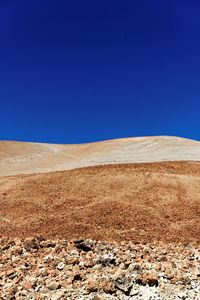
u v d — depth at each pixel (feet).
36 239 31.89
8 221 43.50
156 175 65.82
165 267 23.53
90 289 19.72
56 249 27.78
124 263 24.02
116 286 20.20
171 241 32.89
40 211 47.78
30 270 23.22
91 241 30.66
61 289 19.84
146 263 24.59
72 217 43.11
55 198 54.65
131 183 60.75
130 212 44.73
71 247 28.40
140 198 51.72
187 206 47.03
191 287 20.40
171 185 58.18
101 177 67.15
